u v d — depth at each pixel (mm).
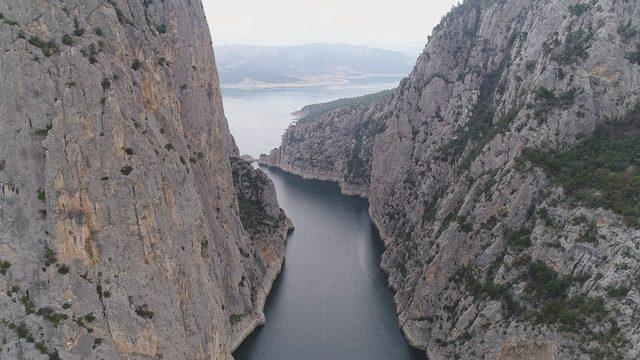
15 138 44969
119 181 46719
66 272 44781
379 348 72125
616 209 53312
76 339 43938
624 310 48344
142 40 58719
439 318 69500
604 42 65438
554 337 52344
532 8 86438
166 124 59906
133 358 45906
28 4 46406
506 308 59281
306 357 69500
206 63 85000
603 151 60812
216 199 77875
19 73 44781
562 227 57594
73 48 46281
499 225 65125
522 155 66250
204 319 55625
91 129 46031
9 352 42500
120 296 45938
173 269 50500
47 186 44625
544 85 68438
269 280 91000
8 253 44375
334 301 85875
